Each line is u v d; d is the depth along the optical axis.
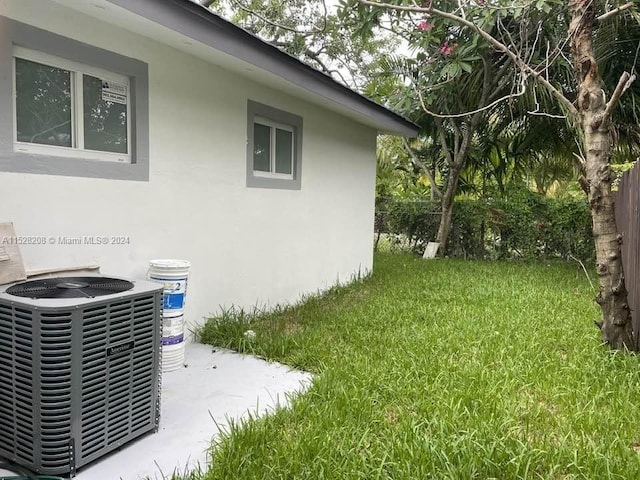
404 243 11.46
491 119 9.45
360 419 2.60
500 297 5.89
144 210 3.65
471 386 2.99
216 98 4.34
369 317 4.84
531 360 3.51
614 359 3.42
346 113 6.32
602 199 3.57
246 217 4.84
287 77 4.55
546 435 2.43
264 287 5.18
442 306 5.36
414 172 12.50
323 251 6.41
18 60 2.82
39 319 2.02
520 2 6.00
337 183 6.68
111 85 3.40
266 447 2.31
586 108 3.58
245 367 3.51
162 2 3.12
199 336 4.16
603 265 3.62
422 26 6.73
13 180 2.76
